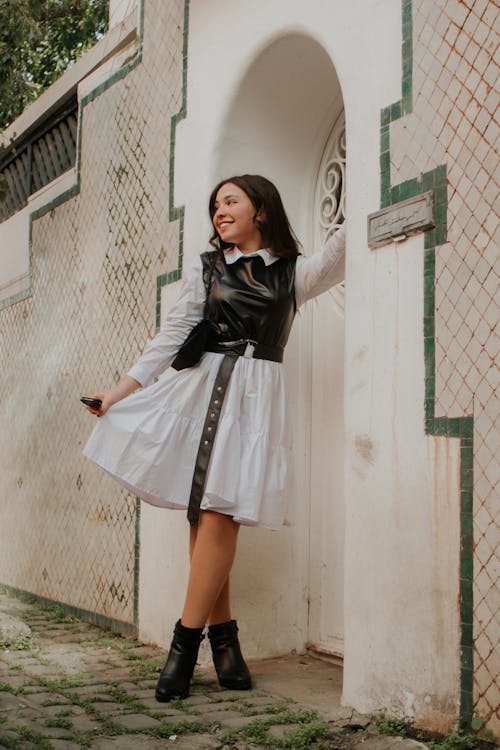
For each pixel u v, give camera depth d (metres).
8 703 2.70
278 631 3.63
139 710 2.69
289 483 3.00
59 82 5.60
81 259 5.11
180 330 3.06
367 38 2.87
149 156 4.39
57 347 5.34
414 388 2.53
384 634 2.55
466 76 2.45
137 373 3.00
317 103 3.77
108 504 4.56
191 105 4.00
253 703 2.80
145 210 4.40
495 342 2.29
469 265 2.39
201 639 2.92
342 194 3.70
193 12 4.05
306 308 3.80
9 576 5.72
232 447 2.84
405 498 2.53
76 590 4.80
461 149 2.45
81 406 4.98
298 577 3.69
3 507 5.91
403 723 2.45
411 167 2.62
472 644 2.28
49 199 5.68
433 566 2.42
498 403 2.27
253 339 2.99
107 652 3.75
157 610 3.95
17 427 5.81
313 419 3.74
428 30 2.60
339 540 3.55
